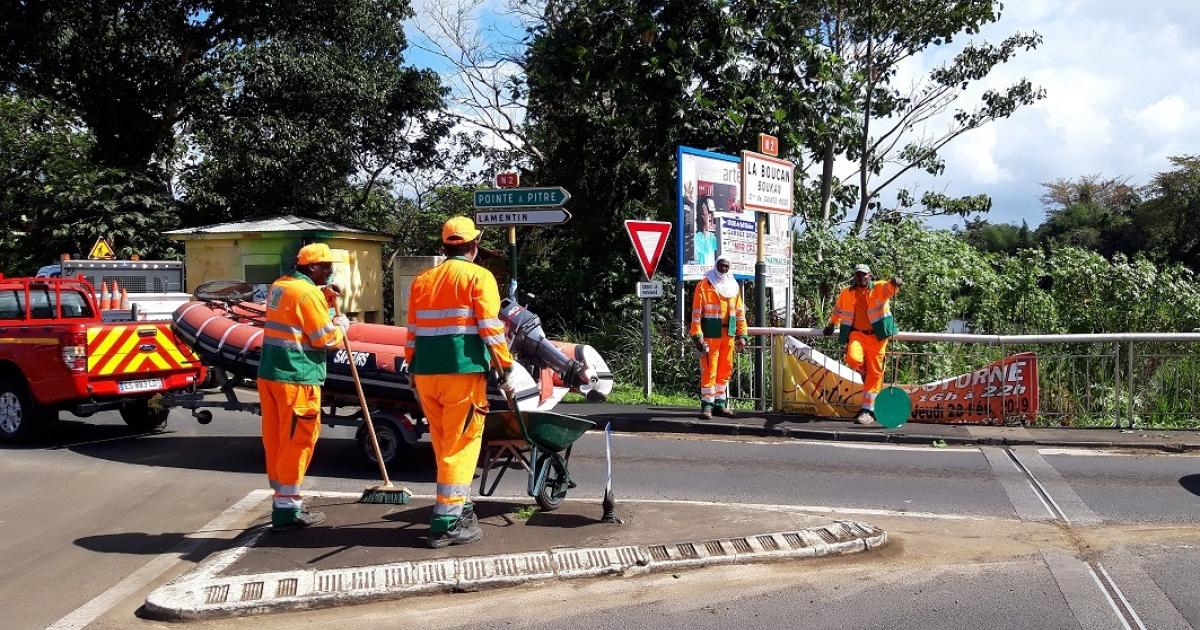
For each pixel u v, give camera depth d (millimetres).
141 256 21922
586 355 9039
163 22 22500
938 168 22109
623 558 5645
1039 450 9336
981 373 10453
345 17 23688
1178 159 39156
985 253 18109
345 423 8617
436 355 5840
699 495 7523
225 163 22781
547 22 20047
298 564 5535
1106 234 43344
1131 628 4730
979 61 21469
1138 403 10352
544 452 6570
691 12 16234
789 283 14977
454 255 6020
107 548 6328
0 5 20969
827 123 17172
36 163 22500
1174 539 6289
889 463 8742
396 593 5219
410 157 25406
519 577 5398
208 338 9250
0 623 4984
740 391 12047
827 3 19266
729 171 13984
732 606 5090
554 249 20109
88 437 10570
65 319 10578
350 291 18812
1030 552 6020
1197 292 15680
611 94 17703
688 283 16109
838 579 5512
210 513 7215
